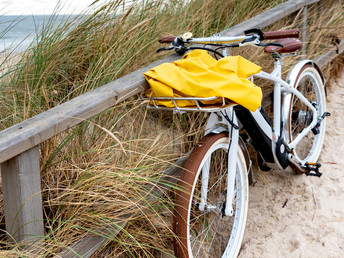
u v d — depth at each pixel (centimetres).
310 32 386
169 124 265
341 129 356
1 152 133
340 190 289
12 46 248
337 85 427
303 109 325
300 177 298
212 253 234
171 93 175
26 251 150
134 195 194
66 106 161
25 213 149
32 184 149
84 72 265
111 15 273
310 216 266
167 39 213
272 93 317
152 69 184
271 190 289
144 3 287
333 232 253
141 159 204
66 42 263
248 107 177
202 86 169
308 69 292
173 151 240
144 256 211
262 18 302
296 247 245
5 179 149
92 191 178
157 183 209
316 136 319
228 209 207
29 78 237
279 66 254
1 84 234
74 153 201
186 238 188
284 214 269
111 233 181
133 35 264
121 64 247
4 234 173
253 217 267
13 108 214
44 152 177
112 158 207
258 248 244
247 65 186
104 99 171
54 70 253
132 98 242
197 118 263
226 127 210
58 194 185
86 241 174
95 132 214
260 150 247
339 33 416
